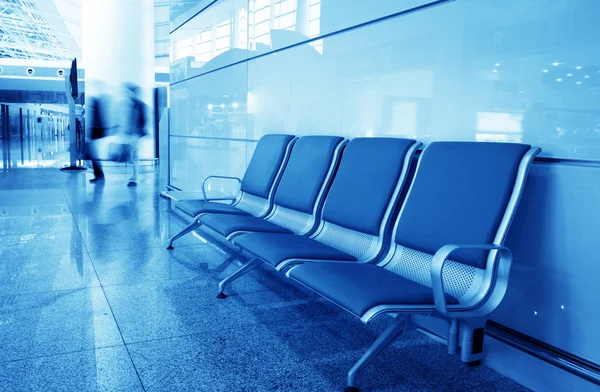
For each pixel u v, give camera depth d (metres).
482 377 2.26
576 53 2.01
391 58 3.08
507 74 2.32
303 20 4.03
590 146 1.97
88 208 6.79
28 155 18.72
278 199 3.65
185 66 7.01
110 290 3.35
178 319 2.86
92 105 11.59
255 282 3.61
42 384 2.09
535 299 2.20
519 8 2.24
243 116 5.21
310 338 2.64
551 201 2.13
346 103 3.53
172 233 5.27
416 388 2.13
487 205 2.07
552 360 2.10
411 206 2.46
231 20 5.45
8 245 4.55
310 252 2.55
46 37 22.83
